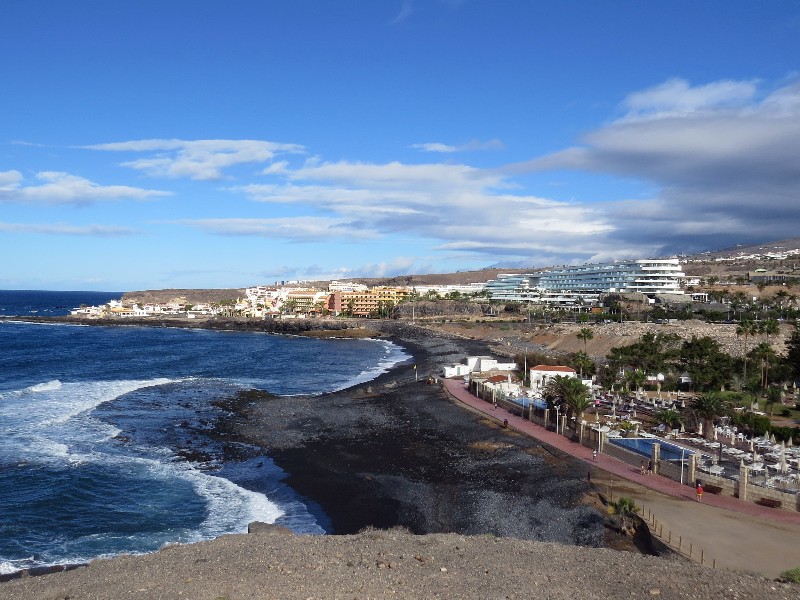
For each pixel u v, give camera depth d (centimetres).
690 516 3372
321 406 7425
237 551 2541
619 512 3428
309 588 2059
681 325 13150
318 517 3822
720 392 7344
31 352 13938
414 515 3819
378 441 5669
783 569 2680
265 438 5850
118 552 3266
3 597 2086
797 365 7750
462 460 4950
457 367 9769
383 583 2130
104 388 8625
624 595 2103
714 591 2156
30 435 5697
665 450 4797
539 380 8100
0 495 4078
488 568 2336
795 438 5106
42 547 3319
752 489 3619
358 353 15488
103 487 4316
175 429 6138
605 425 5631
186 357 13800
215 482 4506
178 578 2178
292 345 17875
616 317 16975
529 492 4081
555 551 2669
